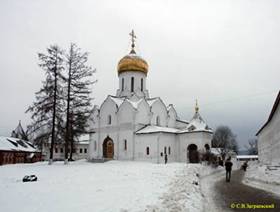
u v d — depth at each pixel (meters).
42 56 35.06
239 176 30.97
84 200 10.87
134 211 9.12
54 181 18.59
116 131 52.22
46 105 34.25
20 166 33.47
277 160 31.52
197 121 51.59
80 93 36.22
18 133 82.25
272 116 34.56
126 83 57.44
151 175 21.45
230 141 96.25
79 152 84.75
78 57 36.75
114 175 22.19
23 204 10.21
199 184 20.42
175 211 10.17
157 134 47.41
